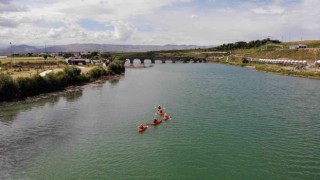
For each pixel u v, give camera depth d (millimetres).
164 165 54375
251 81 167125
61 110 95062
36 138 68438
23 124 79312
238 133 70750
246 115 86438
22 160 56688
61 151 61000
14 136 69750
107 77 186625
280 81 165625
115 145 64188
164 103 104125
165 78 188500
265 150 60562
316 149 60938
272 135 69125
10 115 88375
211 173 51344
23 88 116250
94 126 77438
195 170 52406
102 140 67188
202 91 130625
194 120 81688
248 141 65562
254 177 49969
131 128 75688
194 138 67750
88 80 163250
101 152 60438
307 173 51219
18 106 100000
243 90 132875
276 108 95000
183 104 101875
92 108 97750
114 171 52312
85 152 60469
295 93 123500
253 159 56531
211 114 87750
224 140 66250
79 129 75062
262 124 77500
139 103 105125
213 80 174250
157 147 62781
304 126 75688
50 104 103812
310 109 93500
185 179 49375
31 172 51938
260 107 96500
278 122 79188
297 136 68438
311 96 116125
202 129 73938
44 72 158500
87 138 68500
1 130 74062
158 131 73000
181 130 73500
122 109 96000
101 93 127000
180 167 53562
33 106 100375
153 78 189000
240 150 60719
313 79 174250
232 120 81375
